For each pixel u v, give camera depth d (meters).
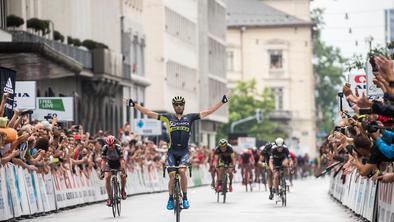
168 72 132.12
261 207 49.91
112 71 90.56
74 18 88.19
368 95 44.75
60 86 79.50
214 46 164.38
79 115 86.12
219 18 169.50
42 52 52.03
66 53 77.25
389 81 26.52
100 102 93.00
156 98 128.88
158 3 128.25
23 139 38.19
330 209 48.25
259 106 179.50
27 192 41.09
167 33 131.38
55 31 78.56
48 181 44.88
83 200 51.72
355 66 57.72
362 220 40.12
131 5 112.62
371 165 28.53
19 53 51.94
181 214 44.03
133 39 113.56
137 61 115.38
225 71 174.88
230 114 176.62
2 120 37.69
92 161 54.19
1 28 61.16
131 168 65.81
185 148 36.38
